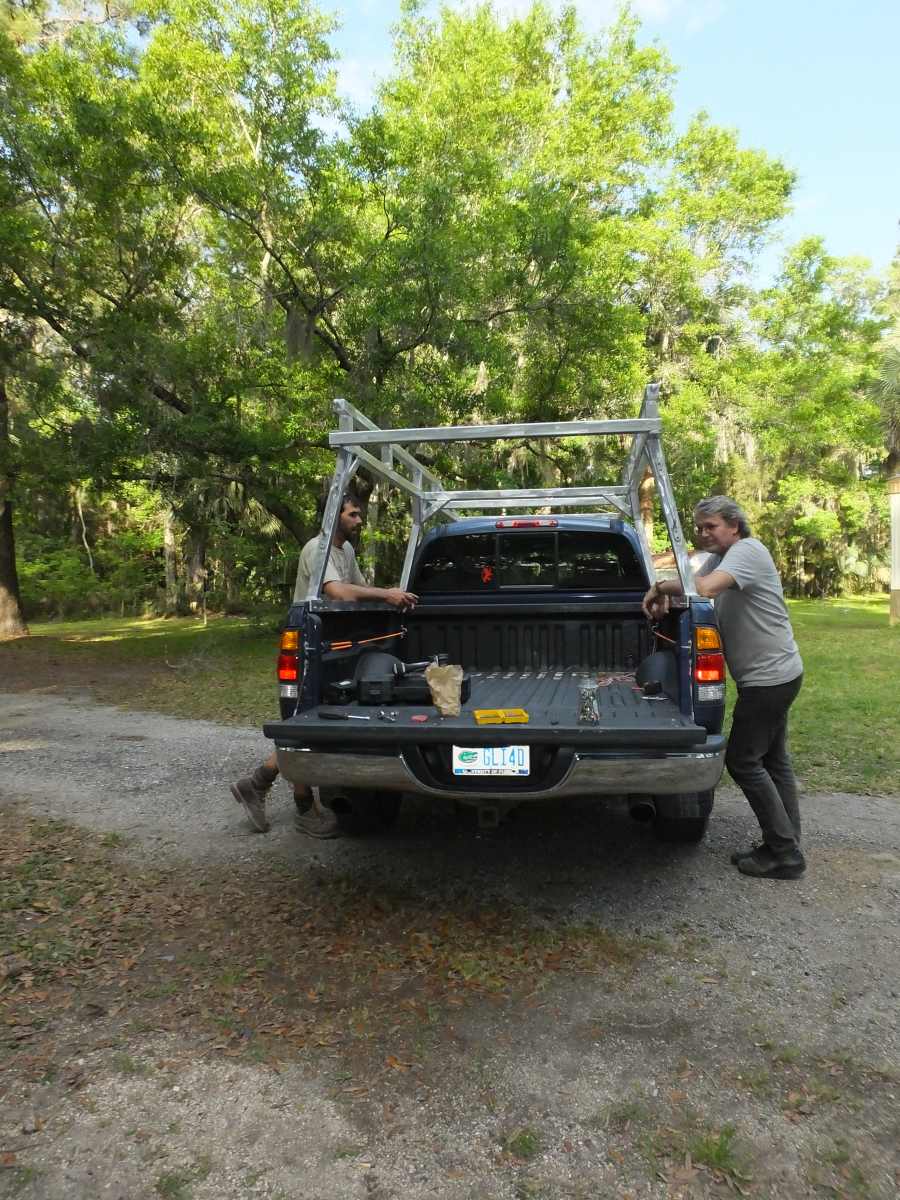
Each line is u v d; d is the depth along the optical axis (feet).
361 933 12.02
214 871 14.58
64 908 12.94
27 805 18.99
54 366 50.85
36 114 52.42
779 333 89.35
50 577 112.68
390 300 45.60
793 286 89.45
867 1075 8.57
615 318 52.60
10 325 55.26
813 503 129.08
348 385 48.57
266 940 11.79
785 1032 9.39
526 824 17.21
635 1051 9.04
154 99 47.70
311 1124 7.85
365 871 14.53
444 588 18.85
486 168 53.11
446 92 65.77
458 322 46.42
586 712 11.67
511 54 82.94
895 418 78.13
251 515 78.23
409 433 13.21
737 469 103.71
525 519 18.21
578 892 13.56
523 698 13.91
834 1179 7.11
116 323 48.85
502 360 47.88
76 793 20.06
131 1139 7.64
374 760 12.08
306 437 51.60
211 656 51.85
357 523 15.33
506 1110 8.04
